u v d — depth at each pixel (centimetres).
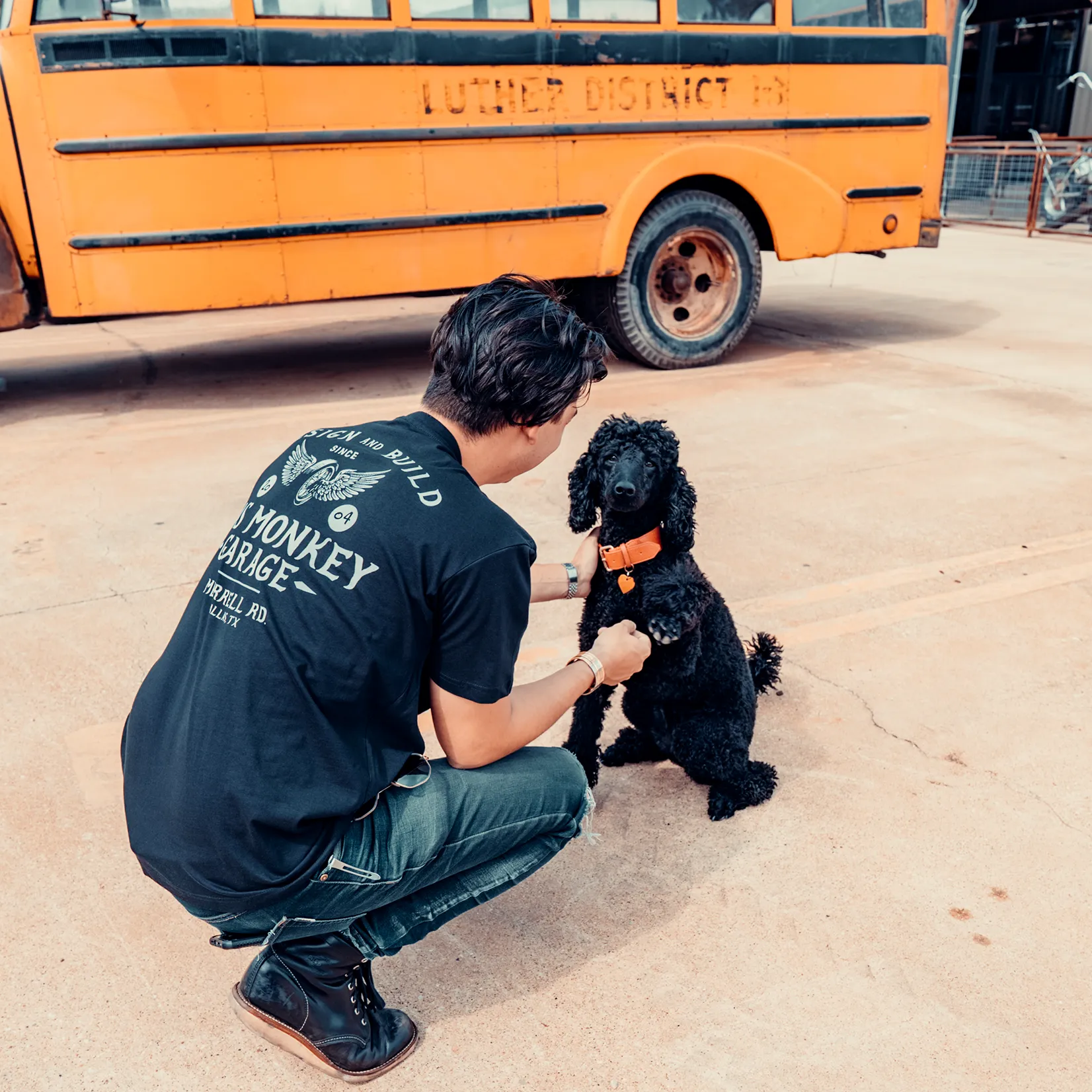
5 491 510
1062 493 484
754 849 255
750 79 707
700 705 267
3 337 937
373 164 632
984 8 1719
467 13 631
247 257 622
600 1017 205
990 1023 202
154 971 221
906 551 426
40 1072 196
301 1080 194
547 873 248
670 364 754
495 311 166
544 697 187
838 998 209
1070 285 1086
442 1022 205
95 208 591
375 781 164
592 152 680
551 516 473
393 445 169
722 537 442
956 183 1708
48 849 259
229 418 636
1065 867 246
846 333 871
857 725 307
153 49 571
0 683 334
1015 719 308
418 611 158
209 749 156
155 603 388
